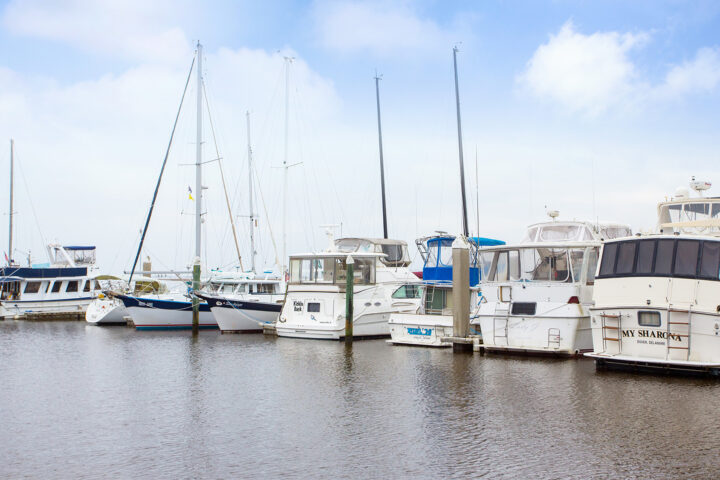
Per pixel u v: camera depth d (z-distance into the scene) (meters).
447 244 32.22
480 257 26.36
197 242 38.94
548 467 11.05
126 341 32.12
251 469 11.24
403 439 12.88
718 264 17.98
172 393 17.88
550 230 26.56
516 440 12.64
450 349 26.61
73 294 51.72
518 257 24.98
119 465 11.57
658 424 13.49
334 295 31.20
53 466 11.56
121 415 15.30
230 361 23.95
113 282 47.16
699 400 15.51
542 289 23.72
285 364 22.94
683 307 18.11
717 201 24.97
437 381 18.89
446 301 30.09
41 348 29.31
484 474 10.78
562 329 22.73
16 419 15.02
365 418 14.62
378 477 10.75
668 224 24.00
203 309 38.31
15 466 11.59
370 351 26.27
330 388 18.17
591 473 10.73
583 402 15.60
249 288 40.12
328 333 30.61
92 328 41.47
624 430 13.12
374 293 31.92
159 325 38.31
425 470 11.04
